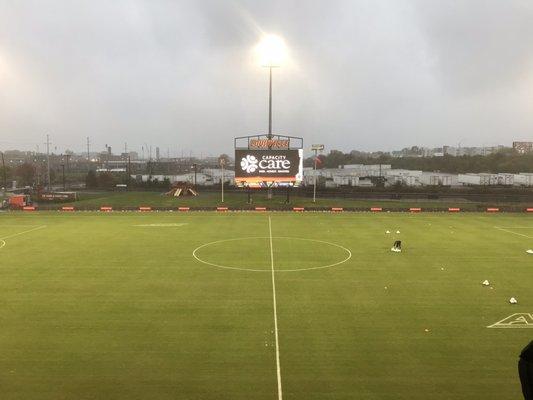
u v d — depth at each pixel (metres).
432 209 40.44
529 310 14.51
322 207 41.34
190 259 21.30
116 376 10.15
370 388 9.68
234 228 30.41
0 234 27.89
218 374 10.24
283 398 9.27
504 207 42.16
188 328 12.91
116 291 16.36
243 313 14.13
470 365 10.73
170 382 9.89
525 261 21.06
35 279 17.91
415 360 10.98
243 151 43.56
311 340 12.10
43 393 9.45
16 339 12.15
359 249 23.62
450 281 17.78
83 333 12.54
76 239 26.22
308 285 17.20
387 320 13.59
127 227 30.70
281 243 25.25
